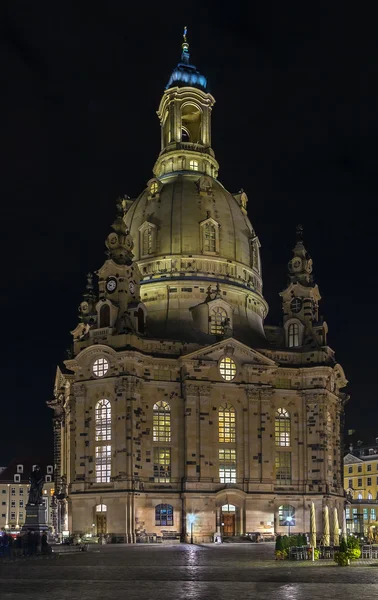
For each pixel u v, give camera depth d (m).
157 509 111.88
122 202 136.12
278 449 121.25
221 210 134.25
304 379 124.75
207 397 115.94
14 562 64.56
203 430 114.81
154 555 75.19
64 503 127.06
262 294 145.25
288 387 124.12
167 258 128.88
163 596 36.75
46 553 74.38
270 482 117.06
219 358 118.44
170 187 135.50
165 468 114.38
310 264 135.12
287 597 36.34
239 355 119.69
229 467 116.44
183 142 146.00
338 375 130.88
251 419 118.38
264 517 115.31
